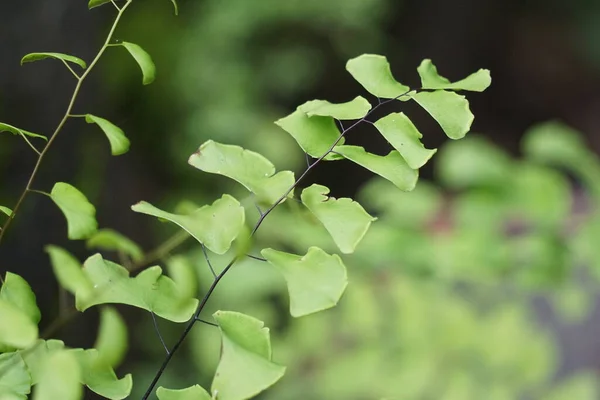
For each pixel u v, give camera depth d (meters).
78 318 0.72
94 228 0.33
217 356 0.65
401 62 2.24
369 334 0.55
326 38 1.71
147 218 1.00
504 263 0.51
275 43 1.62
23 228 0.69
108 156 0.87
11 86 0.70
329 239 0.56
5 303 0.30
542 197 0.51
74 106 0.77
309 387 0.56
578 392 0.56
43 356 0.32
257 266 0.63
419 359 0.53
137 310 0.92
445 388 0.53
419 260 0.54
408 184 0.33
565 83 2.62
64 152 0.76
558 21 2.62
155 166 1.24
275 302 0.77
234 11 1.47
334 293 0.31
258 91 1.55
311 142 0.33
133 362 0.90
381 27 2.01
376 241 0.54
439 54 2.40
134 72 1.18
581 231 0.51
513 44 2.58
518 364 0.54
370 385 0.54
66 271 0.33
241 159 0.33
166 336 0.94
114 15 0.84
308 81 1.67
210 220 0.32
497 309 0.56
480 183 0.52
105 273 0.33
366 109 0.33
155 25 1.33
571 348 1.07
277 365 0.31
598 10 2.60
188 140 1.29
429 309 0.55
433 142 2.04
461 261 0.52
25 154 0.71
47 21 0.72
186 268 0.35
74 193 0.33
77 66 0.77
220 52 1.46
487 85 0.33
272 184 0.33
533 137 0.53
